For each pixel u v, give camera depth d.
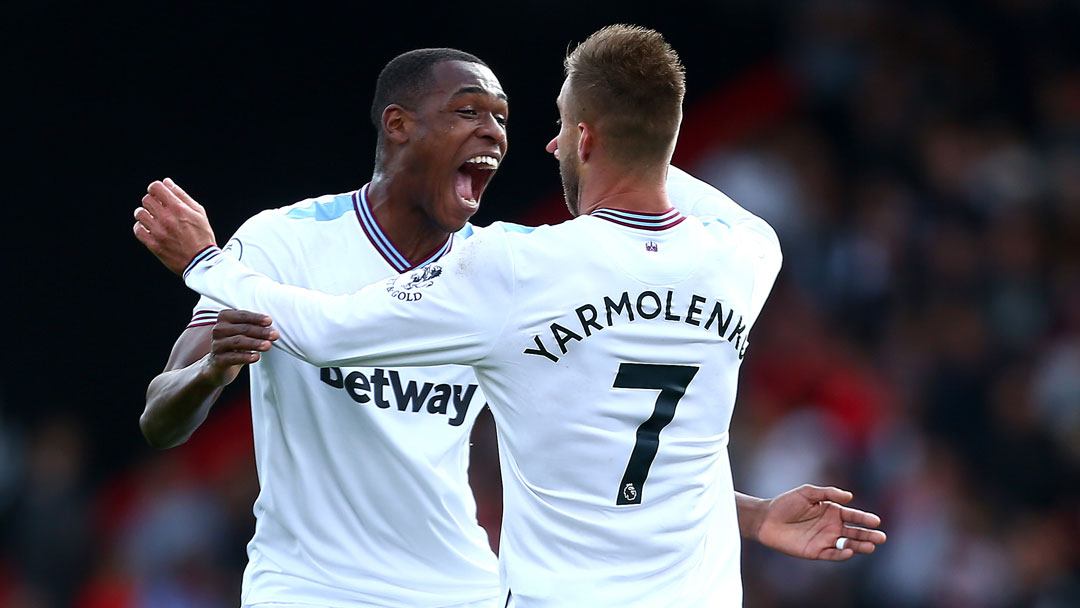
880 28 49.31
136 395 41.00
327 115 42.06
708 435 11.86
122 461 40.47
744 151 46.03
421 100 13.78
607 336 11.32
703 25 48.06
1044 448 39.56
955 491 36.91
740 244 12.30
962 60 49.72
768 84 47.88
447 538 14.06
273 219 13.99
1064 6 51.16
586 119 11.77
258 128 41.69
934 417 39.88
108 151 40.84
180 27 40.91
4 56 39.97
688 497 11.66
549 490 11.48
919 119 47.75
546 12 44.59
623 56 11.62
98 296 40.91
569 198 12.47
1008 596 35.81
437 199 13.97
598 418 11.34
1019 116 49.06
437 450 13.93
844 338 40.72
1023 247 44.47
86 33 40.41
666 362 11.51
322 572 13.66
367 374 13.60
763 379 39.25
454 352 11.23
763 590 34.03
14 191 40.28
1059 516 38.19
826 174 45.62
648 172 11.81
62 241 40.69
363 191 14.33
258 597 13.72
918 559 35.00
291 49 41.69
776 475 35.16
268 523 13.99
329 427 13.62
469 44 43.69
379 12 42.41
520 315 11.21
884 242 43.31
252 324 11.04
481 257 11.24
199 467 38.78
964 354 41.38
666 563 11.47
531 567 11.49
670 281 11.54
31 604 35.25
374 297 11.20
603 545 11.37
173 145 41.19
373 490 13.75
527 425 11.44
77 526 36.56
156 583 34.97
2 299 40.28
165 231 11.69
